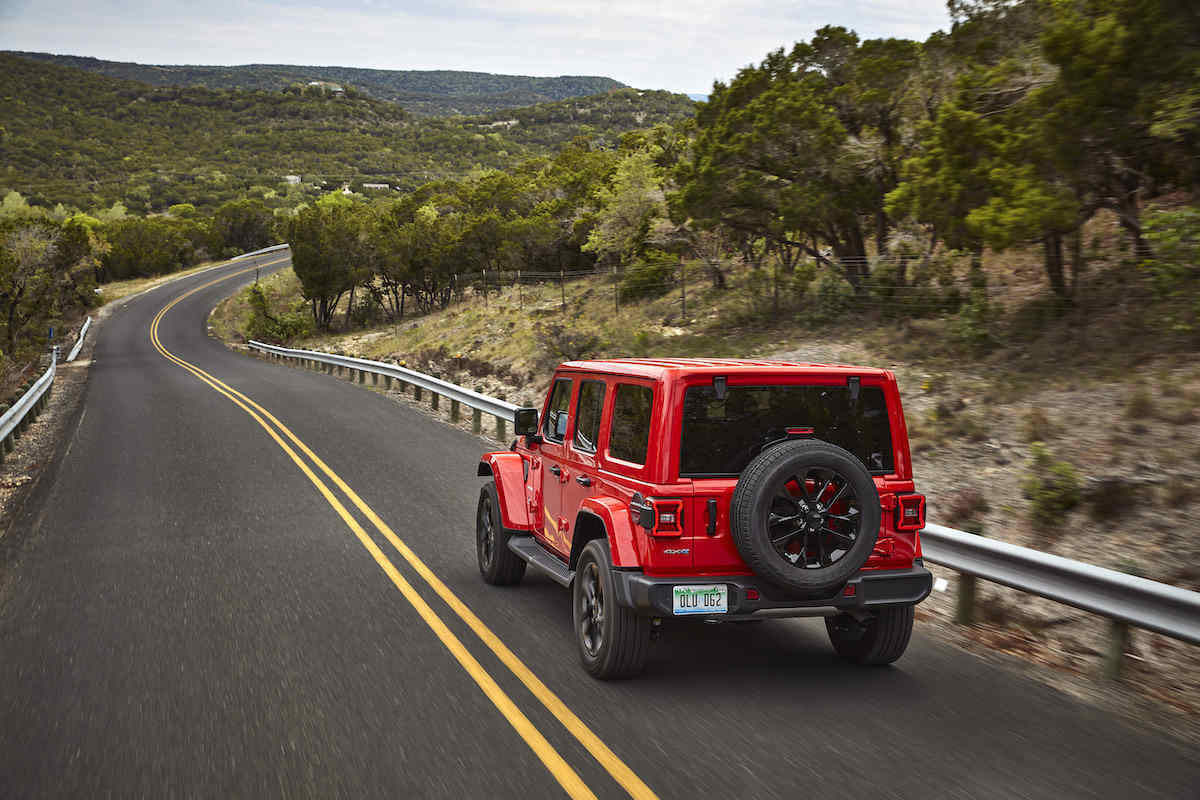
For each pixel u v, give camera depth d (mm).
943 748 4688
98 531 10109
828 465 5137
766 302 24984
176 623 6883
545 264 52500
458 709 5207
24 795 4250
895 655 5918
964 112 16469
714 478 5312
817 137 22062
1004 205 14906
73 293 69562
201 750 4695
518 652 6234
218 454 15352
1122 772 4430
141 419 20531
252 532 9945
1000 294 17766
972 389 13406
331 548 9242
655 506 5195
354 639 6496
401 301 62719
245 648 6312
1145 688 5828
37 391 21578
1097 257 16625
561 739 4781
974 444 11391
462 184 84562
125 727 5000
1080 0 14805
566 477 6723
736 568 5312
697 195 24125
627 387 5879
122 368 39562
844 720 5059
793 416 5484
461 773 4387
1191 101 12406
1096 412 11109
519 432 7516
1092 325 14500
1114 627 5883
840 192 22484
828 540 5289
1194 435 9672
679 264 33781
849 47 23984
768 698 5414
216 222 114750
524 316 36688
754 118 23297
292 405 22797
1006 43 18328
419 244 60594
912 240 21750
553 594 7734
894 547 5566
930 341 16922
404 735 4848
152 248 100750
